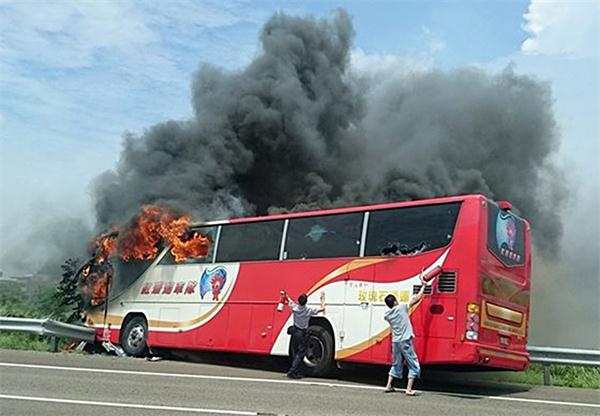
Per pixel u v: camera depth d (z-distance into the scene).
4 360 14.38
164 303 16.86
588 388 14.62
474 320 11.94
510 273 13.08
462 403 10.84
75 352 17.62
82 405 9.16
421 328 12.38
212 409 9.16
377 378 14.20
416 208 13.15
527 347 14.33
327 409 9.57
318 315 13.82
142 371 13.48
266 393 10.90
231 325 15.38
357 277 13.55
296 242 14.78
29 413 8.52
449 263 12.38
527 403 11.20
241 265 15.61
